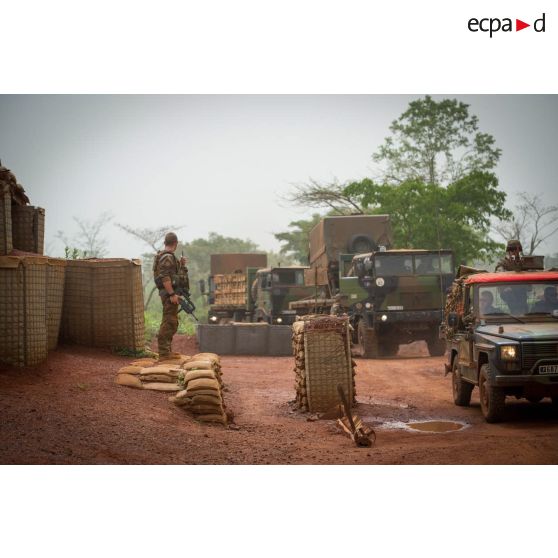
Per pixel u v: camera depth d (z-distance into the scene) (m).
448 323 12.86
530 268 13.55
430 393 15.58
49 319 13.38
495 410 11.24
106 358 14.05
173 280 13.23
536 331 11.23
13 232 13.23
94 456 7.83
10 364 11.09
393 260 25.03
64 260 13.88
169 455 8.47
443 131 48.31
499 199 40.91
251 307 36.91
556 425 10.87
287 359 24.95
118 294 14.78
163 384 11.63
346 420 11.34
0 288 11.08
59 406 9.27
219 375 14.08
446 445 9.41
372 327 25.00
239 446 9.39
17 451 7.52
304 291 32.16
